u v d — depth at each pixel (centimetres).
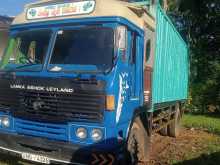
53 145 381
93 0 403
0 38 682
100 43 389
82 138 370
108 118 363
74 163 374
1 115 421
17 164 458
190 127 961
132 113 418
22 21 443
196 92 1347
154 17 521
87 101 367
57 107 378
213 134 868
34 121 394
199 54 1413
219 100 1338
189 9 1491
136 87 436
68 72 381
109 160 363
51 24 420
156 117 590
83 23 402
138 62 443
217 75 1361
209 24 1482
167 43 636
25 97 399
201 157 582
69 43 403
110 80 366
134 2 503
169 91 674
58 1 425
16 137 405
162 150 630
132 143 420
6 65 434
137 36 439
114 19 388
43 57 409
